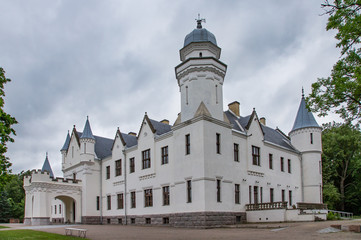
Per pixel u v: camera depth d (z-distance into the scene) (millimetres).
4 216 69125
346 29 14969
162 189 35469
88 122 48312
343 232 18516
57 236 21828
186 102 33688
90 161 46375
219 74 34500
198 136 30938
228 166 32656
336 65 17203
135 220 39062
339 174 60750
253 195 36156
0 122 15125
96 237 21422
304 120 47750
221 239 17984
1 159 15734
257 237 18328
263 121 50500
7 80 16703
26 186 47000
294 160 45469
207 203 29172
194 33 35531
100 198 46281
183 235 21406
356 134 56125
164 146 36125
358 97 16828
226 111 42750
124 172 42188
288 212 31266
